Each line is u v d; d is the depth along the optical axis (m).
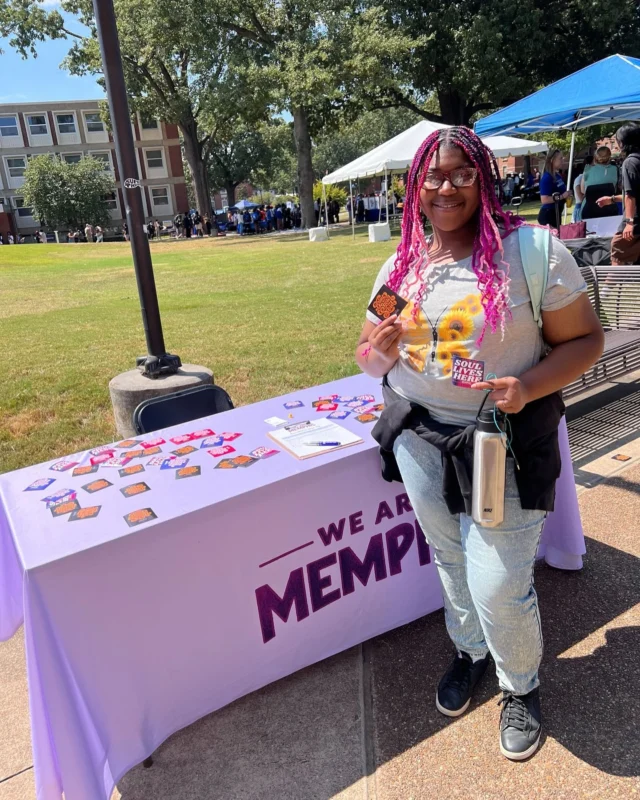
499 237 1.51
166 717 1.88
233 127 32.22
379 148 15.88
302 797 1.78
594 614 2.39
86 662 1.67
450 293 1.58
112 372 6.26
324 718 2.04
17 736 2.10
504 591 1.67
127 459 2.20
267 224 33.16
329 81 21.23
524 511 1.64
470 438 1.60
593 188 8.06
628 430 3.88
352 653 2.33
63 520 1.79
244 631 1.98
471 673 2.05
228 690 2.01
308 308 9.06
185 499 1.85
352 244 18.91
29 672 1.61
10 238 42.78
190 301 10.63
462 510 1.70
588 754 1.82
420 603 2.40
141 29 24.20
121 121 3.63
